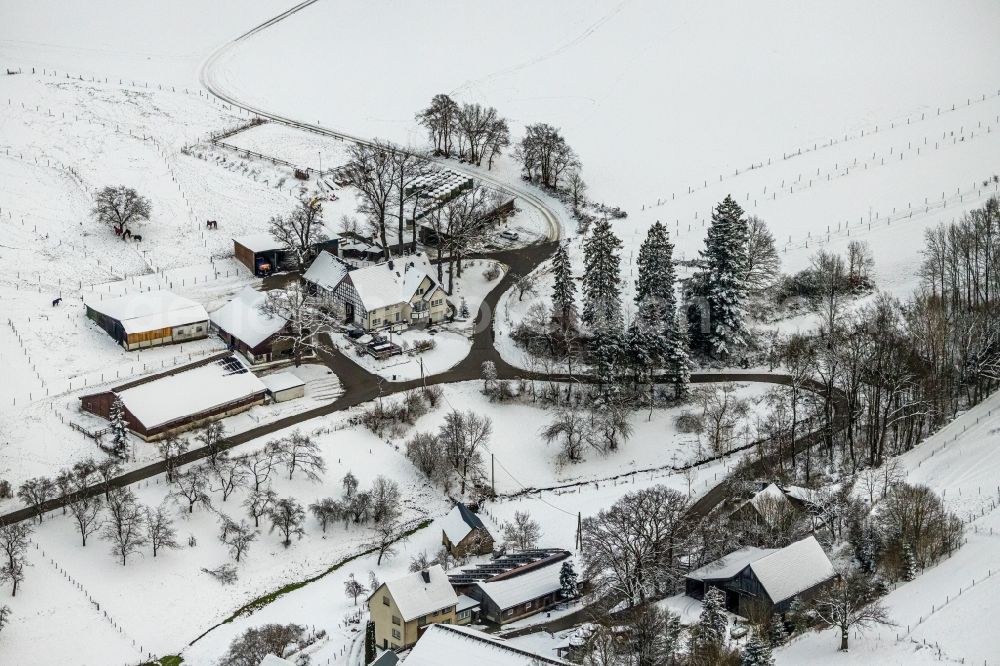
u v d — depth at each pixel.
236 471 156.50
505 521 155.50
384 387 178.38
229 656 127.25
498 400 178.00
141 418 162.50
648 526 138.25
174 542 144.88
